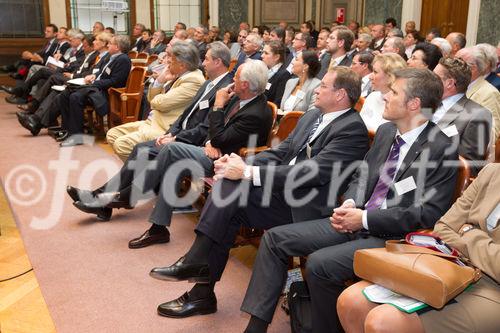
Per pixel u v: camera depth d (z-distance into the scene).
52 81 6.03
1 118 6.43
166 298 2.30
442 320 1.47
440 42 4.35
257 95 2.85
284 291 2.22
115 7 9.71
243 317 2.16
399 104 1.86
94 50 6.30
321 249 1.82
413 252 1.54
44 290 2.35
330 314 1.81
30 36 9.44
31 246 2.83
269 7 10.64
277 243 1.92
